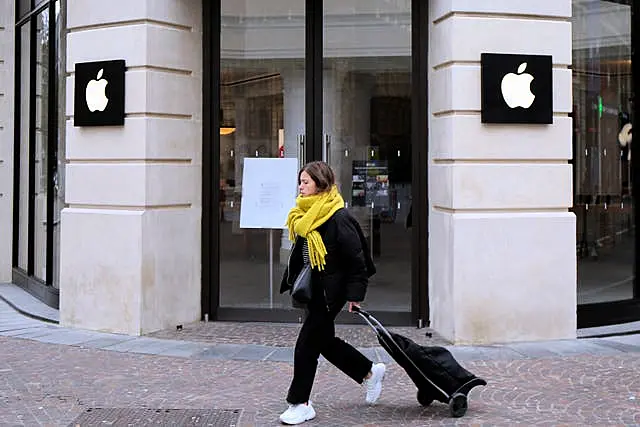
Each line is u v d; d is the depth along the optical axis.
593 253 9.38
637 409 5.92
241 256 9.45
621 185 9.69
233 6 9.51
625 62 9.88
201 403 6.20
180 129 9.10
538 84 8.23
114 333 8.84
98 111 8.88
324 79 9.39
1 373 7.13
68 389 6.60
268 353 7.88
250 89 9.50
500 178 8.20
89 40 9.04
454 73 8.11
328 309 5.62
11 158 13.12
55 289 10.69
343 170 9.30
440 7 8.48
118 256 8.80
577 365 7.31
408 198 9.02
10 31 13.16
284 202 9.35
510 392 6.42
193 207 9.31
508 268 8.22
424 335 8.58
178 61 9.06
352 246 5.56
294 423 5.62
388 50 9.22
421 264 8.92
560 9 8.36
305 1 9.42
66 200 9.41
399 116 9.12
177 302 9.13
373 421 5.69
